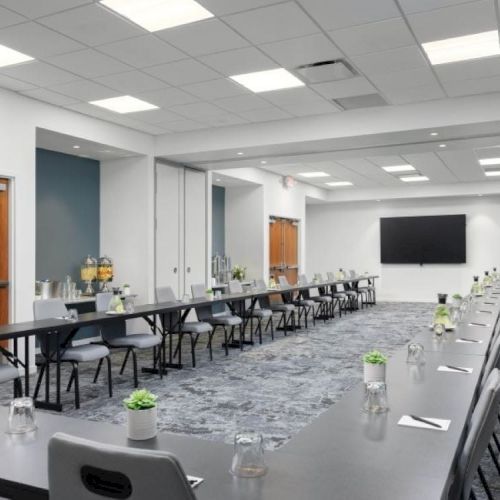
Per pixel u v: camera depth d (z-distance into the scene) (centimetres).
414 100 707
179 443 190
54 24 466
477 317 593
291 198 1415
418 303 1559
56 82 622
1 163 638
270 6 434
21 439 193
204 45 516
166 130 866
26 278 659
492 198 1555
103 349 520
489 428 189
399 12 446
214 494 148
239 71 590
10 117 651
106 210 927
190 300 731
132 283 902
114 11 444
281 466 168
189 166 999
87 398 527
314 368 662
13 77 604
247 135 830
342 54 540
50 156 846
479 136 762
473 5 435
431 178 1398
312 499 144
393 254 1658
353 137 767
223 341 875
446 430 202
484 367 332
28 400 206
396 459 173
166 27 474
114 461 125
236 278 1223
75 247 886
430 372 307
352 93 673
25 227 662
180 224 973
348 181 1459
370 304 1513
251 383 585
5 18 453
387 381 285
